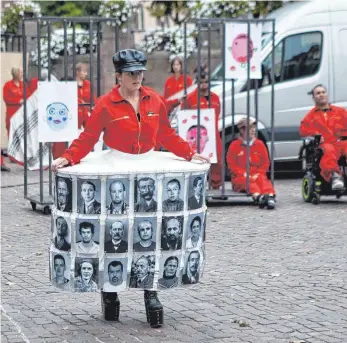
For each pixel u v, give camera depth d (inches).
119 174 257.6
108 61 810.8
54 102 469.7
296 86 632.4
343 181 514.9
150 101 272.1
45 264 369.1
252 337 263.4
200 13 799.1
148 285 263.9
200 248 271.7
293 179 645.3
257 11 781.3
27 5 885.8
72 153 267.6
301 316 285.9
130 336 265.9
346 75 639.1
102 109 268.5
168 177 260.4
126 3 842.2
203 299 308.8
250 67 513.3
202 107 558.3
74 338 264.8
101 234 260.1
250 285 328.2
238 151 527.5
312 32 636.7
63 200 262.7
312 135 516.7
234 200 538.0
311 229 440.5
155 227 261.6
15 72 725.3
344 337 262.7
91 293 320.8
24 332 271.7
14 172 687.7
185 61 528.7
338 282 331.6
